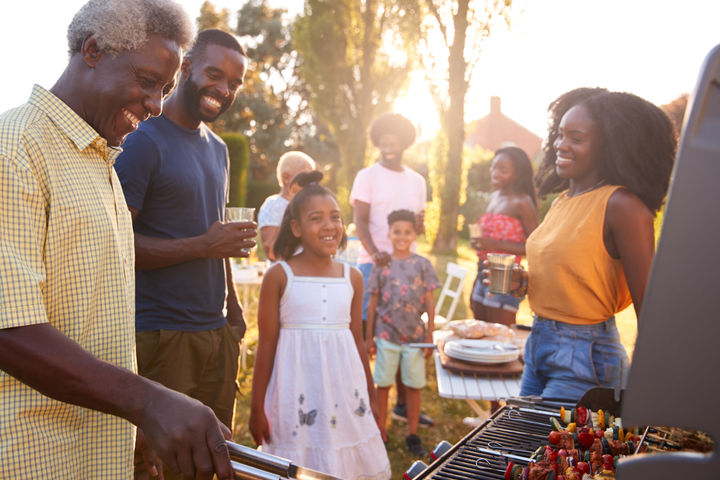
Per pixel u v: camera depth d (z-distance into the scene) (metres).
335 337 2.60
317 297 2.59
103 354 1.28
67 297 1.20
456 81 15.15
